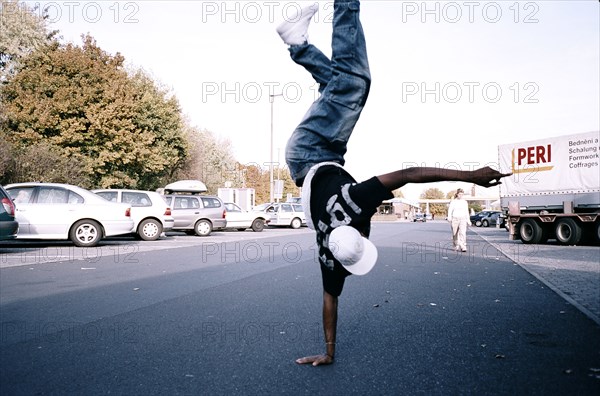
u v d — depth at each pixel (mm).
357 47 3139
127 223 13930
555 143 18109
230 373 3395
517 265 10688
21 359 3678
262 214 27453
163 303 5887
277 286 7258
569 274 9000
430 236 23297
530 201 18828
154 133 34469
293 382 3217
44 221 13086
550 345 4125
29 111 26094
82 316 5148
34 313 5266
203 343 4152
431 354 3871
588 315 5305
